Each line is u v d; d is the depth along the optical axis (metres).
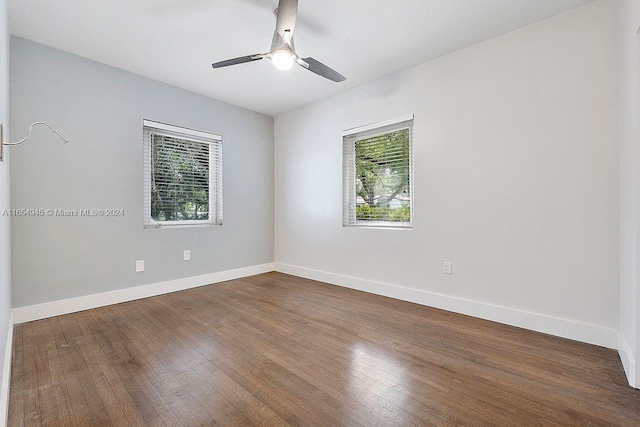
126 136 3.11
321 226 3.99
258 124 4.42
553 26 2.26
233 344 2.13
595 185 2.10
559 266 2.25
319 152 4.00
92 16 2.24
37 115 2.58
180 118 3.54
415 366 1.83
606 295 2.07
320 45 2.66
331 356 1.95
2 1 1.65
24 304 2.52
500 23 2.35
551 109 2.27
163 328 2.41
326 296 3.30
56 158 2.68
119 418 1.38
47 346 2.09
